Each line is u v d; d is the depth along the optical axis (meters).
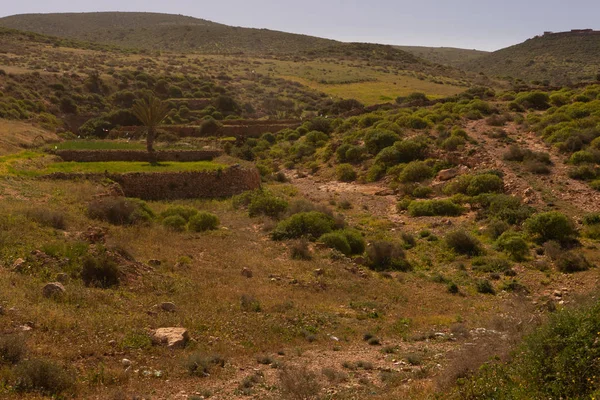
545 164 36.00
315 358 12.38
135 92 86.75
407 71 130.62
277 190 41.09
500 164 36.84
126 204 25.94
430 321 16.16
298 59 148.88
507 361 9.66
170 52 158.25
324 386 10.15
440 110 55.97
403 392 9.73
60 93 80.25
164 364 10.78
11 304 11.96
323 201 37.75
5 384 8.66
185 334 12.16
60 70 94.94
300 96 99.00
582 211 28.08
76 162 40.19
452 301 18.77
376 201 37.34
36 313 11.70
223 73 114.31
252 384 10.19
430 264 23.84
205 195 37.38
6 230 17.78
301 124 67.75
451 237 25.50
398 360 12.37
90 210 24.97
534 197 30.73
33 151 42.25
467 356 10.15
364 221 31.62
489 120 48.75
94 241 19.38
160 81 92.06
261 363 11.72
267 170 48.50
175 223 26.23
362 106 79.50
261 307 15.68
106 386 9.44
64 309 12.53
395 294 19.12
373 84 108.50
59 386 8.93
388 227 30.28
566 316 8.73
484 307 17.95
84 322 11.95
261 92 101.56
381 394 9.73
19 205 22.84
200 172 37.62
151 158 42.59
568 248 23.95
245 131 68.62
